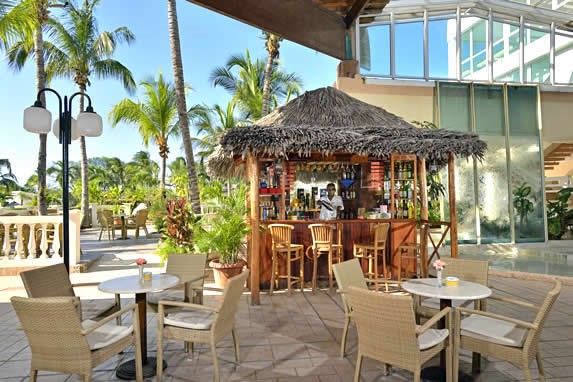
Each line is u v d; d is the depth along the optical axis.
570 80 12.97
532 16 12.73
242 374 3.53
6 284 7.36
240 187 7.11
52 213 14.71
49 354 2.87
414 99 11.94
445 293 3.41
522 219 12.03
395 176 8.23
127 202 23.19
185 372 3.58
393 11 12.04
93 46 16.75
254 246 5.91
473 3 12.27
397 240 7.50
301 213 8.21
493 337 3.11
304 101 8.30
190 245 7.56
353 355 3.93
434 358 3.87
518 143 12.16
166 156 20.08
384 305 2.82
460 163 11.76
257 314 5.34
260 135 6.15
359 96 11.70
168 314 4.07
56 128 5.11
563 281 6.98
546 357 3.85
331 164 8.80
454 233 7.50
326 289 6.79
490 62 12.60
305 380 3.41
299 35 4.05
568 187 13.75
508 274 7.73
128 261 9.68
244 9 3.43
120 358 3.95
